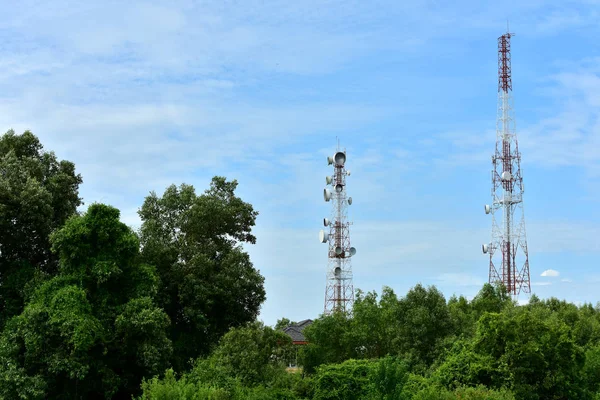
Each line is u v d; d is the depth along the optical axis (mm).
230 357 38219
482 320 40500
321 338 45844
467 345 41469
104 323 37875
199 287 44656
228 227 49656
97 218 38781
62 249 38719
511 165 67875
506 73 68250
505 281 65938
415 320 44750
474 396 33062
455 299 62656
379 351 45469
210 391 30391
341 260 60125
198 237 49031
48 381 35844
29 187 39906
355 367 38188
